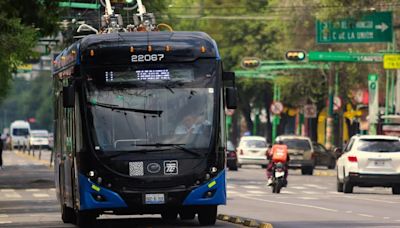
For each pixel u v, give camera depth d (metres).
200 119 40.00
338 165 74.69
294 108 166.25
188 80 40.22
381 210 53.12
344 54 110.94
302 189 78.94
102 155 39.47
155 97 40.03
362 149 71.12
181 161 39.56
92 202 39.47
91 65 40.19
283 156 72.50
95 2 70.00
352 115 125.12
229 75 40.69
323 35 104.81
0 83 91.62
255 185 84.31
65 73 44.19
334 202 60.84
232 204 58.94
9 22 46.22
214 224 42.56
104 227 42.31
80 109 40.03
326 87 143.88
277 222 44.72
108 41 40.44
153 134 39.72
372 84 110.31
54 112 49.72
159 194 39.38
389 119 105.81
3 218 49.59
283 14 138.38
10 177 97.44
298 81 144.25
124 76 40.09
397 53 105.50
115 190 39.38
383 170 70.50
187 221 45.22
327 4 101.81
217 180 39.78
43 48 93.31
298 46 134.38
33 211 55.28
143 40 40.53
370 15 103.62
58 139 47.50
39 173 106.44
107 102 39.97
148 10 94.12
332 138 141.62
